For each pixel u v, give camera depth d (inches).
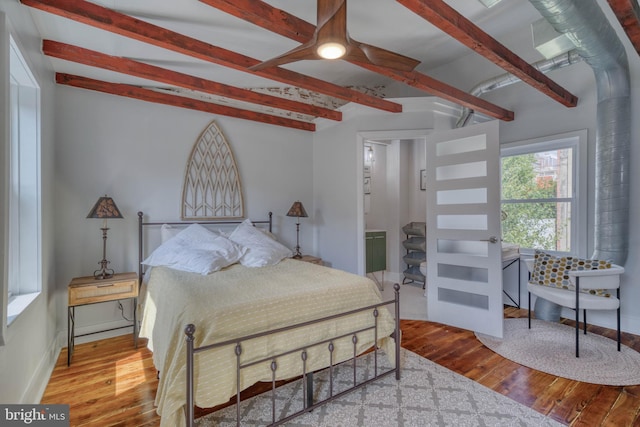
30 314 75.4
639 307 116.3
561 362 97.3
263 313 70.4
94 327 119.3
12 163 82.2
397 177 205.9
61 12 69.7
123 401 79.4
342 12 57.5
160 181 135.7
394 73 101.7
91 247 120.4
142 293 123.5
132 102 129.6
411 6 70.6
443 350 107.0
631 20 78.1
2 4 57.6
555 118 137.5
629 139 112.3
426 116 149.7
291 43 115.4
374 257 200.5
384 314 89.9
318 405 71.7
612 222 113.4
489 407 75.7
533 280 125.6
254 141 162.9
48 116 99.0
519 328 125.0
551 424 69.7
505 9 122.6
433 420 71.0
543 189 145.7
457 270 128.5
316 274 101.9
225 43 114.4
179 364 60.1
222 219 152.0
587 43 91.3
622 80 110.0
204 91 117.8
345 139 163.3
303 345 73.3
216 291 80.5
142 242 130.6
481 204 120.6
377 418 71.8
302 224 180.1
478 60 155.8
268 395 81.8
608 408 75.3
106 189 124.0
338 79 168.9
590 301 102.7
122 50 102.7
